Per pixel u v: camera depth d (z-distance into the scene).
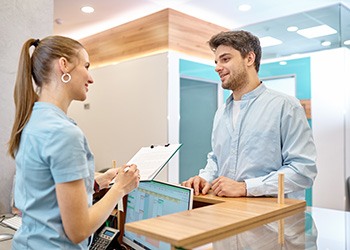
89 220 1.04
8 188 2.44
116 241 1.60
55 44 1.12
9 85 2.47
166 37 4.34
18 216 2.24
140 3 4.34
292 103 1.56
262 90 1.64
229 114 1.72
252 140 1.58
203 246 0.81
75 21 5.02
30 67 1.14
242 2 4.24
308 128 1.56
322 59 4.15
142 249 1.40
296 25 4.00
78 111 5.59
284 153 1.54
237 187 1.36
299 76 4.37
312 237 0.96
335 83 4.07
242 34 1.59
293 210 1.17
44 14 2.65
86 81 1.17
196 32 4.66
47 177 1.04
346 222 1.08
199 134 4.84
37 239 1.07
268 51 4.41
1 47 2.44
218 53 1.61
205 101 4.90
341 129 4.04
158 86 4.35
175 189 1.32
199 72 4.68
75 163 1.01
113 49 5.17
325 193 4.14
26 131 1.08
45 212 1.06
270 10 4.50
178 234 0.80
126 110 4.76
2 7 2.44
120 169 1.32
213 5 4.36
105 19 4.94
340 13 3.72
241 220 0.93
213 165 1.81
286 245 0.91
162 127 4.29
